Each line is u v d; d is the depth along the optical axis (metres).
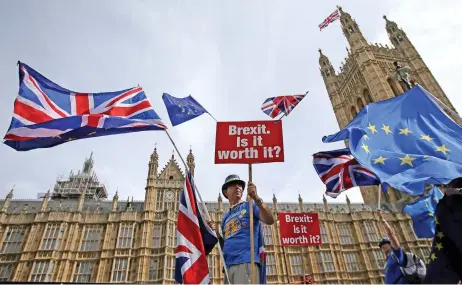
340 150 11.20
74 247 38.72
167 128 8.45
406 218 47.06
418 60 59.75
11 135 7.32
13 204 45.06
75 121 7.89
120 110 8.76
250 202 6.37
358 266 43.75
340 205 55.22
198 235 6.82
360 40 61.09
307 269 42.22
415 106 8.62
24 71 8.20
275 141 7.36
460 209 4.66
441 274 4.47
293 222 18.23
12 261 36.69
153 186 44.75
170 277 36.56
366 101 58.09
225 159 7.20
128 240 39.38
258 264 6.30
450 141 7.48
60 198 52.06
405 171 6.89
